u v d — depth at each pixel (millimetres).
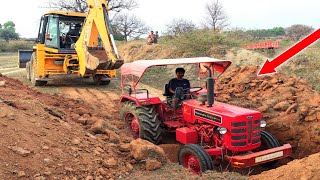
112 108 11164
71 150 5672
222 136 6570
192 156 6527
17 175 4637
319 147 7676
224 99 10023
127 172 5719
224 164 7008
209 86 6898
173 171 5906
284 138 8219
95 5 11734
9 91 8125
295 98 9258
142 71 7293
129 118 8422
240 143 6395
